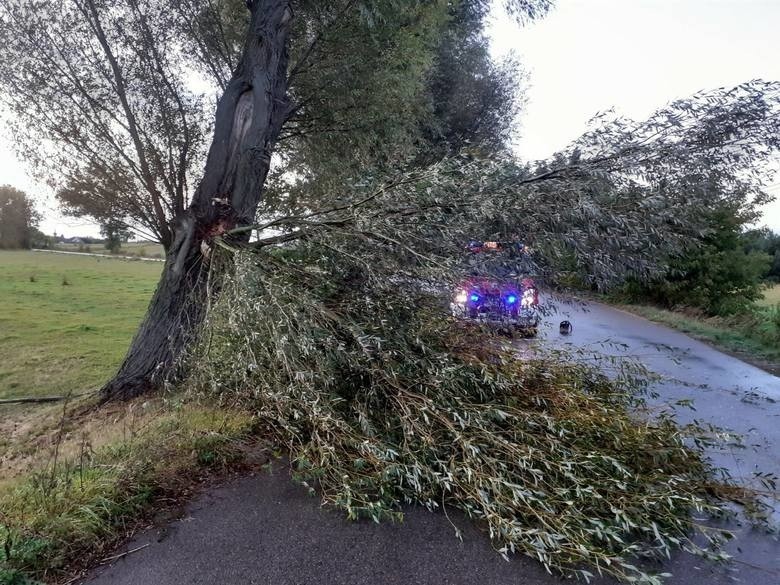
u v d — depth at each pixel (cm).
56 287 1573
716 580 196
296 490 265
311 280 371
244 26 633
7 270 1923
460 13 934
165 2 568
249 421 339
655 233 343
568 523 214
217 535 222
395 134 710
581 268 356
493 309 372
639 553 205
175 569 199
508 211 331
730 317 1019
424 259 343
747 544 223
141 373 470
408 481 250
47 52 516
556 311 395
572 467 249
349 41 636
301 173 711
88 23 523
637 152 340
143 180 548
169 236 558
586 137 349
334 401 298
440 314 359
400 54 689
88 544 211
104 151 542
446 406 287
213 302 400
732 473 294
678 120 333
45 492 236
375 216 359
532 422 277
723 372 584
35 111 527
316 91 661
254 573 197
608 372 392
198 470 282
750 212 1138
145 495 247
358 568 202
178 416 349
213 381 345
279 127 557
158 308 483
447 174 355
